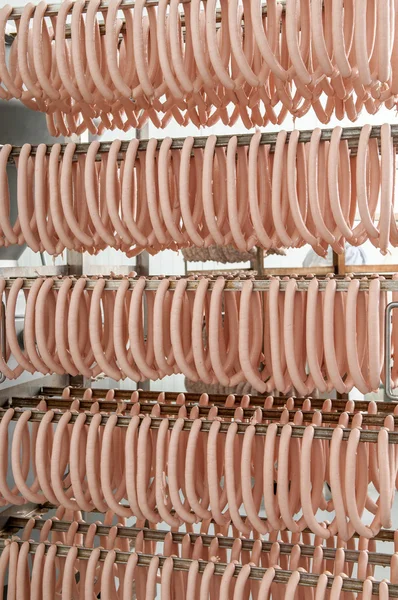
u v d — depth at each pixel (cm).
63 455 138
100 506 130
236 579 125
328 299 112
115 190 127
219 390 270
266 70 118
